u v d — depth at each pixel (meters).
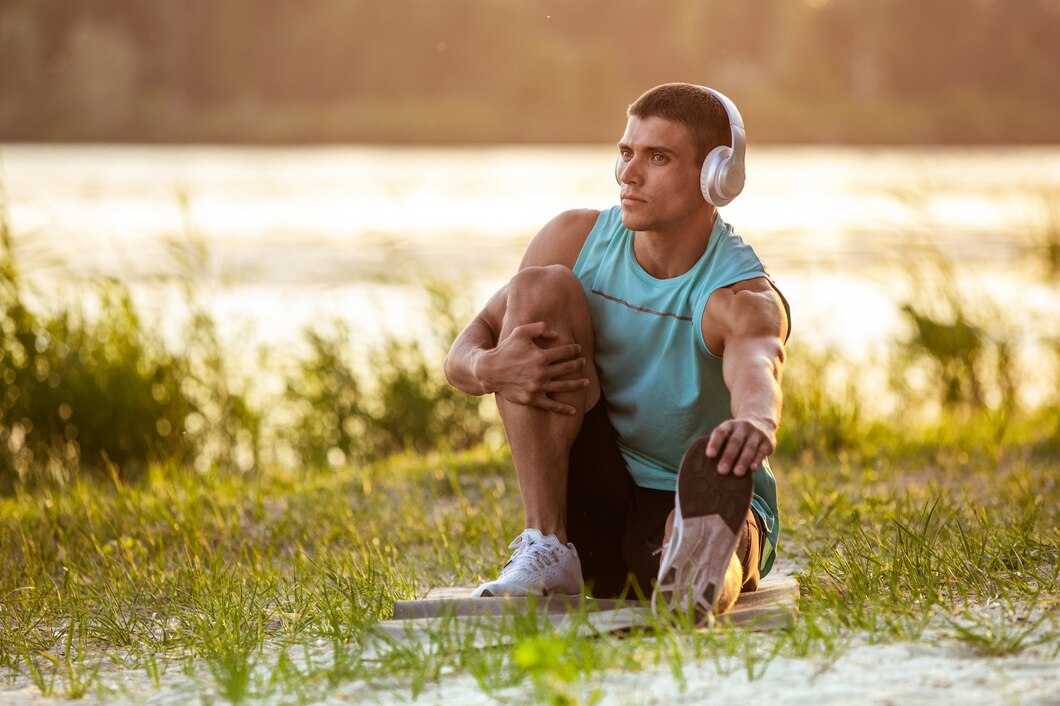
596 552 5.22
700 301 4.81
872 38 138.50
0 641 5.41
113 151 91.06
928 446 10.85
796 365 13.17
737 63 137.50
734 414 4.50
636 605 4.78
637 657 4.23
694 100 4.78
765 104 131.25
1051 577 5.35
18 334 12.03
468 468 10.05
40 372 12.00
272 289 19.83
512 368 4.79
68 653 5.05
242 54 133.75
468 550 7.25
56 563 7.26
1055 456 10.27
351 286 20.28
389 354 13.27
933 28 140.00
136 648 5.31
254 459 12.30
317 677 4.37
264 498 9.15
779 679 4.00
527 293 4.88
